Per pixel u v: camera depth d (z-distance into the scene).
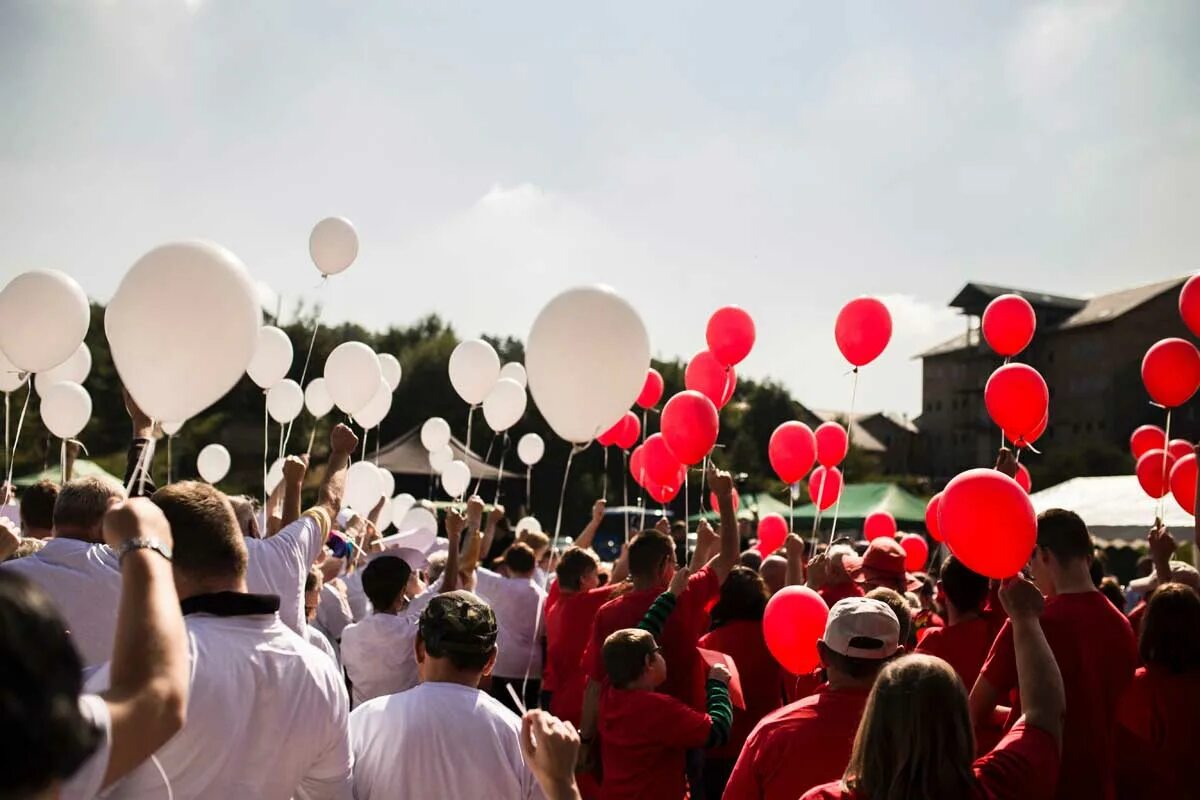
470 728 2.66
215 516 2.22
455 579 4.62
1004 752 2.25
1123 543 13.85
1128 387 38.62
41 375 6.80
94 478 2.74
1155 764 3.48
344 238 5.94
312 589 4.54
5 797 1.02
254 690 2.13
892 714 2.13
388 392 7.75
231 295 2.87
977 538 2.89
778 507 19.80
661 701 3.42
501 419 7.53
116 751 1.29
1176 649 3.48
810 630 3.72
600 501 6.78
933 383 47.41
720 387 5.94
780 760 2.70
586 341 3.73
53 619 1.10
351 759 2.39
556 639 5.32
